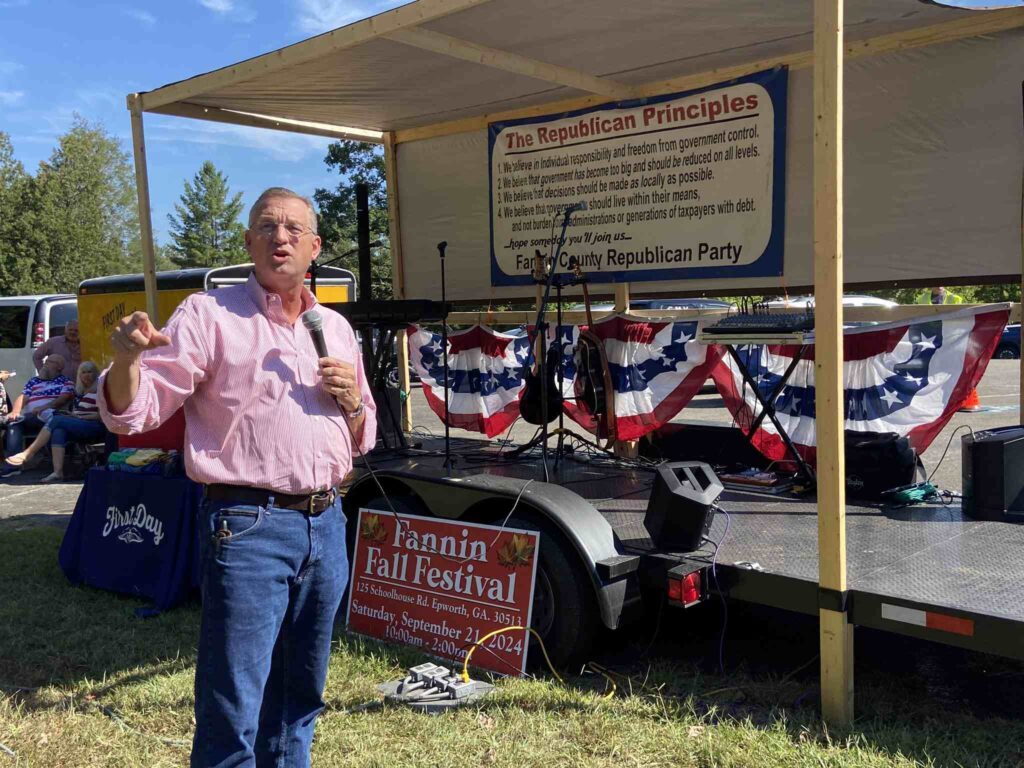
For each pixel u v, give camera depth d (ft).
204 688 7.25
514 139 20.85
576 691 11.37
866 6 14.19
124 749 10.27
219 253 225.97
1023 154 14.79
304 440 7.42
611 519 13.37
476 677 12.16
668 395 17.71
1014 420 34.45
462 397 22.07
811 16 14.48
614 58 16.85
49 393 31.96
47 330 38.32
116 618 15.06
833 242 9.78
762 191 17.13
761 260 17.33
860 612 10.03
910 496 14.12
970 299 44.37
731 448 17.26
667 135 18.28
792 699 11.09
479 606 12.64
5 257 130.82
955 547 11.68
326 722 10.71
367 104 20.26
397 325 17.70
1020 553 11.33
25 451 31.19
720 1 13.62
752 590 11.00
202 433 7.37
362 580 14.11
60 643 13.82
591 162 19.53
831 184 9.74
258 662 7.34
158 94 17.65
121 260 154.10
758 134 17.10
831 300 9.80
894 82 16.05
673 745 9.86
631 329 18.04
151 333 6.40
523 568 12.25
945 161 15.64
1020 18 14.53
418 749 9.96
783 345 15.69
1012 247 15.03
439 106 20.62
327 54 14.55
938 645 13.10
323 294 30.53
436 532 13.33
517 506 12.66
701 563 11.30
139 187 18.06
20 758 10.07
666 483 11.71
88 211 149.18
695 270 18.20
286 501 7.41
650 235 18.78
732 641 13.52
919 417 14.94
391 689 11.58
